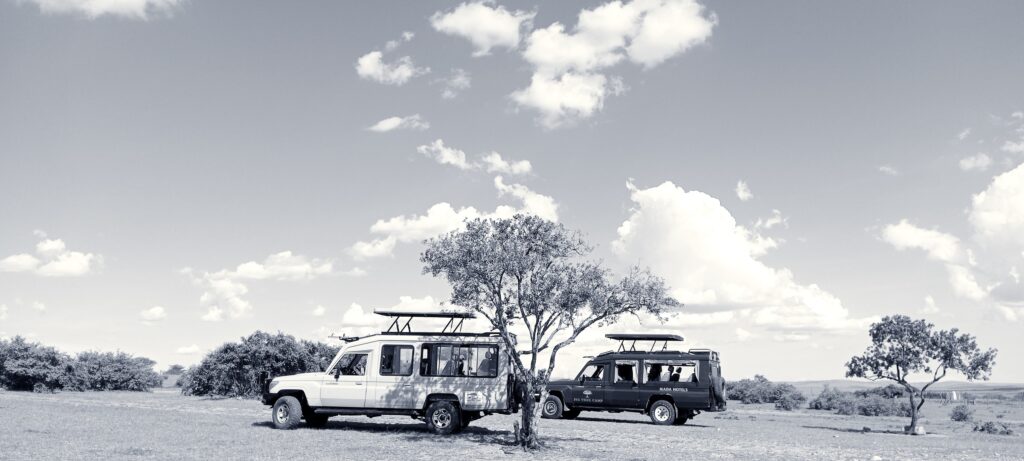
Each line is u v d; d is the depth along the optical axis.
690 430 25.72
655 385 28.75
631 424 28.02
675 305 18.75
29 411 25.94
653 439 21.77
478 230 18.58
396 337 21.69
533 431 18.31
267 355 43.69
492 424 25.95
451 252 18.36
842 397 64.88
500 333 18.72
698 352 28.73
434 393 21.11
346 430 21.72
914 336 30.05
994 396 119.00
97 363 53.31
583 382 29.84
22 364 48.12
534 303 18.22
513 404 20.98
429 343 21.47
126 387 54.50
